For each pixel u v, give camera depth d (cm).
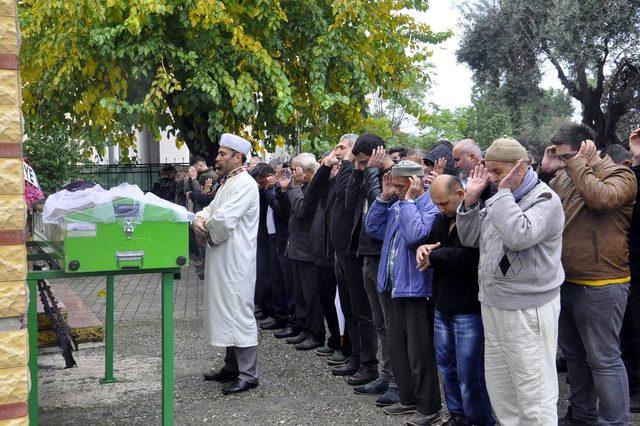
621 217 421
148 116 1062
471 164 511
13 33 277
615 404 418
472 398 424
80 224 406
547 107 1272
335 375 601
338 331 656
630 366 510
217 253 551
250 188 549
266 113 1116
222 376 597
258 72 1047
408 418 496
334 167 627
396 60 1184
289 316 745
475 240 399
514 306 368
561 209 370
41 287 543
